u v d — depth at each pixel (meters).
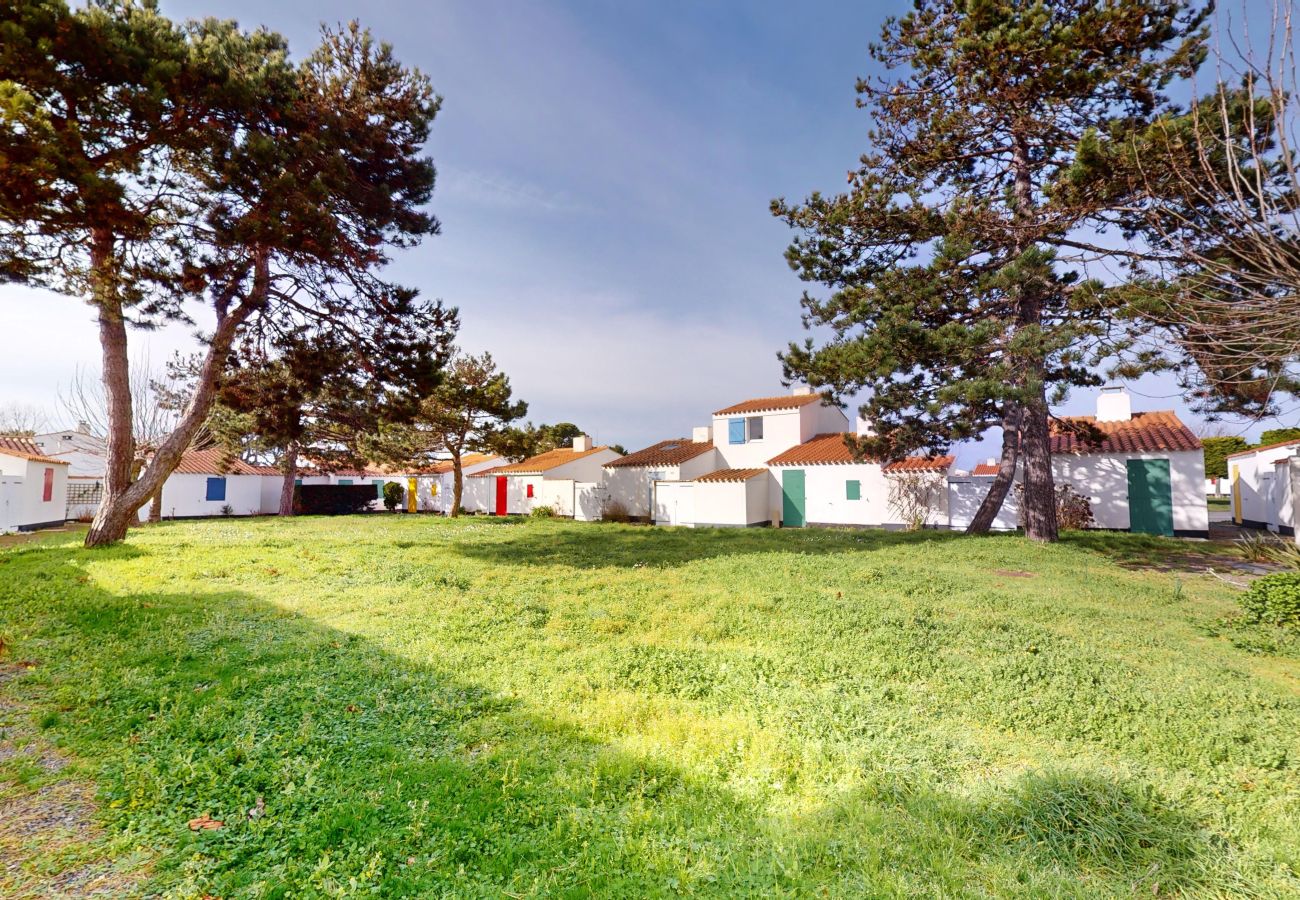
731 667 5.64
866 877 2.63
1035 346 12.39
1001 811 3.13
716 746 3.99
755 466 27.92
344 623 7.21
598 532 20.81
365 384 16.91
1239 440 34.44
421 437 29.48
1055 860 2.79
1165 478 18.75
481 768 3.62
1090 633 7.04
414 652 6.00
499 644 6.36
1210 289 6.55
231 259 12.97
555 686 5.08
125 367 14.30
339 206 13.23
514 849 2.82
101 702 4.64
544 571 11.45
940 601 8.64
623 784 3.48
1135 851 2.81
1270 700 4.73
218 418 28.39
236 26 12.87
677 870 2.67
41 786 3.43
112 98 9.89
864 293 15.98
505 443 28.47
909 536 17.64
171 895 2.54
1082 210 11.98
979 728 4.42
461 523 25.89
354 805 3.15
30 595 8.35
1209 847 2.82
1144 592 9.30
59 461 25.77
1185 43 11.84
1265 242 5.05
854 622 7.25
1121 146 9.92
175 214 12.05
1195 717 4.43
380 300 15.27
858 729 4.27
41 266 10.40
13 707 4.56
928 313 15.14
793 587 9.59
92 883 2.63
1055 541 15.09
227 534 18.22
